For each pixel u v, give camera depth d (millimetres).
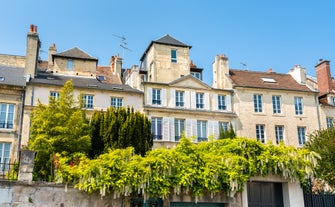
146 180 12383
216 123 30578
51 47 37938
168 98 30422
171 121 29500
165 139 28859
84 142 19250
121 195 12375
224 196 13523
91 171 12016
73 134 19328
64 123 19812
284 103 32812
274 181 14180
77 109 21312
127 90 29469
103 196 12180
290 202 14055
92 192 12055
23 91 26719
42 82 27453
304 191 14766
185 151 13469
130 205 12539
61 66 33062
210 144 15273
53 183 11711
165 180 12625
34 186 11492
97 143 20453
